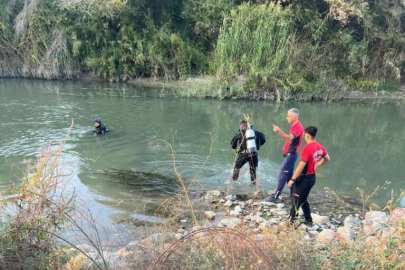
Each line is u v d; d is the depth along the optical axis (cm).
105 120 1307
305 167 561
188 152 1005
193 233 314
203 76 2019
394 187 833
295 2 2028
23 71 2181
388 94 1978
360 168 962
